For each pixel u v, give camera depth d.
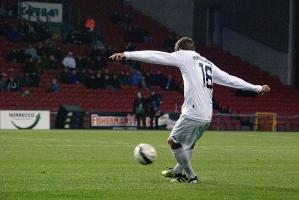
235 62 107.81
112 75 94.12
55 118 83.75
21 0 104.19
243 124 93.38
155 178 26.20
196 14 111.56
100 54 97.00
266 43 106.25
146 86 96.25
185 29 112.00
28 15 103.25
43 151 42.03
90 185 23.39
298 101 102.00
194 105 24.00
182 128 24.20
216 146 51.31
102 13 111.50
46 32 99.94
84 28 106.31
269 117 92.75
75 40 101.06
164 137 63.22
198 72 24.06
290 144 56.09
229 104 97.25
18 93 87.44
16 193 20.88
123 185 23.47
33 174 27.25
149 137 63.12
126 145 49.84
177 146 24.48
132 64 100.44
